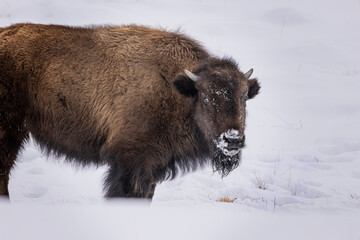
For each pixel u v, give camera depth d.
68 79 26.69
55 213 20.17
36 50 26.97
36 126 27.42
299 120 46.53
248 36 73.56
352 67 63.19
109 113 26.16
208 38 70.50
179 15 80.56
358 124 45.53
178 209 22.23
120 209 21.52
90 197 27.83
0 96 26.53
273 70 60.91
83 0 81.06
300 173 33.69
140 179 25.53
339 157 37.16
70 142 27.38
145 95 25.59
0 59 26.67
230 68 24.78
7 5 76.56
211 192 29.86
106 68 26.42
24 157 35.28
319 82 57.09
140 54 26.33
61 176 32.84
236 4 91.31
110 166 26.23
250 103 50.72
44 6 75.06
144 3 85.12
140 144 25.58
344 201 26.39
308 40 72.81
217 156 24.89
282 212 23.27
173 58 26.16
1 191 27.02
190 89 24.58
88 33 27.42
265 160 36.81
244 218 20.70
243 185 31.38
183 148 26.08
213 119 23.44
